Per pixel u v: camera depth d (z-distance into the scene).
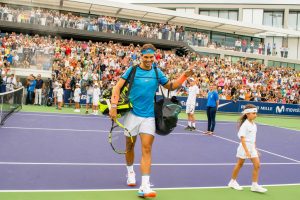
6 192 4.96
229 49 38.97
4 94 12.03
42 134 10.42
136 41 31.11
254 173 5.77
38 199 4.72
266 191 5.80
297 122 22.44
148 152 5.02
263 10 46.59
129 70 5.12
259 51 39.72
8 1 29.44
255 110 5.72
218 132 13.88
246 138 5.73
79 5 32.00
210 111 12.95
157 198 5.07
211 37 39.59
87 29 29.17
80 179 5.89
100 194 5.10
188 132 13.28
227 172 7.09
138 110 5.09
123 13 34.31
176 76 24.73
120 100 5.12
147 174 4.93
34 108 18.77
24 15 26.97
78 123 13.63
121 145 6.27
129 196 5.07
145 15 34.78
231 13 47.19
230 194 5.52
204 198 5.21
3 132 10.27
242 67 32.03
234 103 25.02
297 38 44.09
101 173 6.38
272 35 43.28
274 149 10.67
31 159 7.14
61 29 28.20
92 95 18.64
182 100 23.09
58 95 18.92
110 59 24.39
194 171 7.00
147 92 5.08
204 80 25.36
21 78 22.62
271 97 28.20
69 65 23.25
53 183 5.55
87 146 8.98
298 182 6.61
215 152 9.34
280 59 40.59
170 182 6.05
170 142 10.54
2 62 20.69
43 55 22.59
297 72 36.25
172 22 36.97
